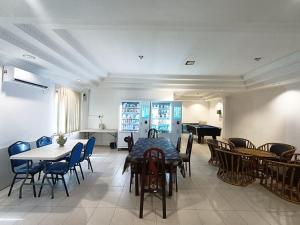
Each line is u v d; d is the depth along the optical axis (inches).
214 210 117.6
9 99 145.8
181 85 255.8
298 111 191.8
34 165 142.0
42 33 111.7
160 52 156.6
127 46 143.4
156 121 289.0
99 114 300.8
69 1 71.0
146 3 72.1
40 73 178.1
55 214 109.4
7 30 96.7
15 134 152.5
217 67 200.8
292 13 77.2
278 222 106.0
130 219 106.0
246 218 109.4
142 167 116.2
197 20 85.5
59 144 162.9
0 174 137.9
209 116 502.0
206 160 237.1
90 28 95.9
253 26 90.0
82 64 180.7
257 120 269.0
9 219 103.7
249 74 225.3
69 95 251.9
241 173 161.6
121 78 258.1
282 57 160.4
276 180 143.3
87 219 105.2
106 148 291.1
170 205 122.7
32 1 70.9
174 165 127.6
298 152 191.3
